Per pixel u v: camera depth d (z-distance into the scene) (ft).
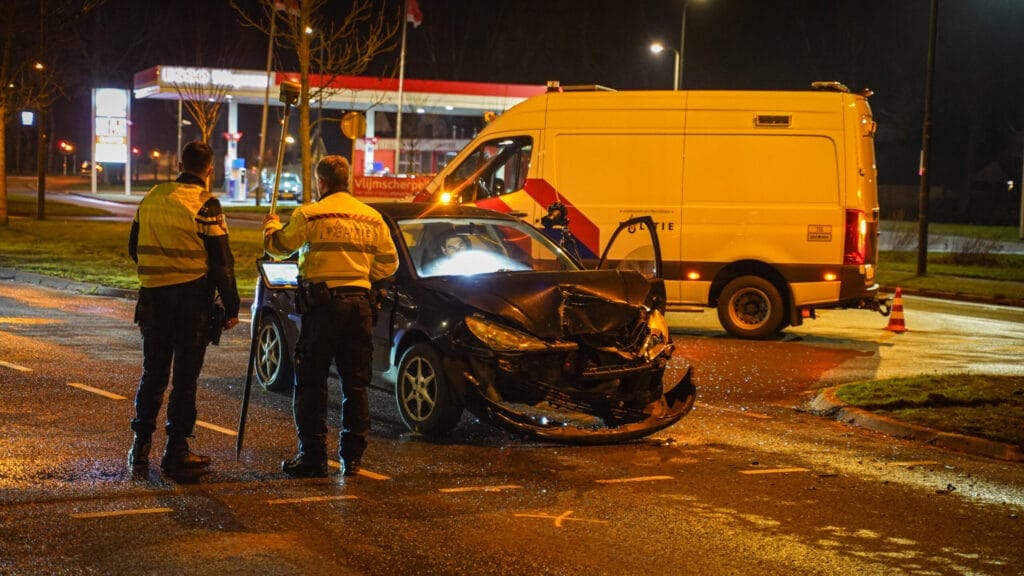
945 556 18.22
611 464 24.07
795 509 20.86
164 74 164.25
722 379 36.55
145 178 318.04
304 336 21.99
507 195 49.06
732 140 46.57
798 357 41.93
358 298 21.98
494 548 17.84
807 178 46.11
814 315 47.32
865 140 46.26
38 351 36.65
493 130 49.47
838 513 20.67
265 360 31.32
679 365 39.29
